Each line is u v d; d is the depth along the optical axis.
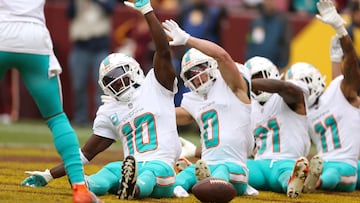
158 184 21.08
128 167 20.03
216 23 46.00
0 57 18.69
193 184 22.59
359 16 41.44
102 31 47.84
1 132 45.31
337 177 24.75
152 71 22.02
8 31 18.67
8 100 52.38
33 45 18.75
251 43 45.62
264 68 24.20
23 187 22.25
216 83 22.95
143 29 48.91
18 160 31.20
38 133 45.75
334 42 26.70
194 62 22.72
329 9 24.34
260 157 24.61
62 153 18.89
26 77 18.98
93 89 50.00
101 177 21.20
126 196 20.47
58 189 22.25
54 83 19.02
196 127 47.97
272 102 24.66
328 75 46.97
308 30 47.84
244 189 22.72
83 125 49.19
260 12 47.53
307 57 47.84
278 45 45.34
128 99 21.89
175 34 21.59
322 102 25.73
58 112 19.05
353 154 25.38
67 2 52.47
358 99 25.61
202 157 23.00
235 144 22.62
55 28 51.12
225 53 22.06
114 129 22.09
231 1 53.28
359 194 24.80
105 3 47.59
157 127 21.64
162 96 21.83
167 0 52.03
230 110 22.75
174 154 21.73
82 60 48.06
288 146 24.38
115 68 21.77
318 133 25.81
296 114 24.48
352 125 25.41
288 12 51.22
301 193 23.78
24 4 18.88
